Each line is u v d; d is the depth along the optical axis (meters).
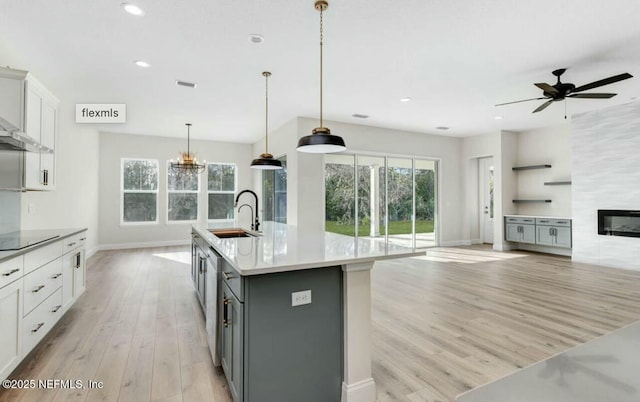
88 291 4.17
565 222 6.34
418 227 7.73
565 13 2.72
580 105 5.46
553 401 0.47
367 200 7.03
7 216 3.39
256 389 1.69
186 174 8.26
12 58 3.50
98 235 7.26
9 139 2.54
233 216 8.75
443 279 4.73
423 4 2.60
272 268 1.61
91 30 2.95
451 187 8.09
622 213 5.33
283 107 5.48
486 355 2.46
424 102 5.22
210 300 2.50
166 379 2.16
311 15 2.75
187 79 4.17
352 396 1.87
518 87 4.54
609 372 0.57
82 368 2.30
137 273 5.13
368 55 3.53
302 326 1.80
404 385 2.08
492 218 8.28
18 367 2.30
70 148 5.45
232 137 8.12
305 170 6.17
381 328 2.98
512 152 7.57
